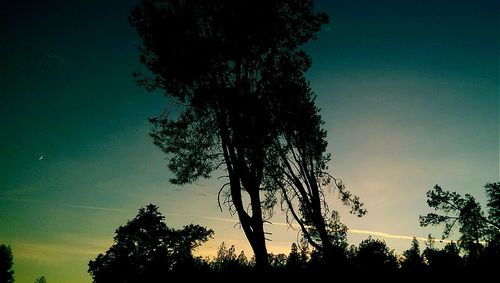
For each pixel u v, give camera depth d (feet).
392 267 65.36
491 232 92.63
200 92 49.83
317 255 63.57
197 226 118.52
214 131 53.72
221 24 49.65
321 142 64.69
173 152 56.54
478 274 61.72
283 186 64.85
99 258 115.44
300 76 56.95
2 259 184.55
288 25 52.90
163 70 49.96
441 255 67.41
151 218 115.55
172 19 48.88
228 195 51.26
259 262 46.14
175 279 74.08
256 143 49.83
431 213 101.04
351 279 59.36
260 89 53.16
